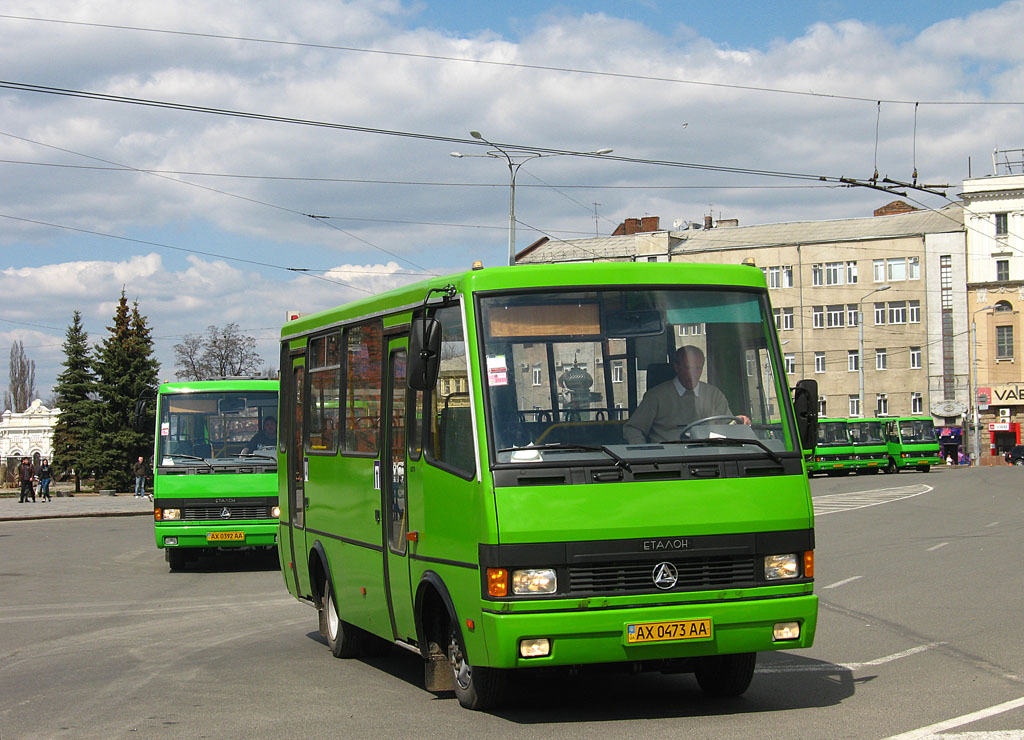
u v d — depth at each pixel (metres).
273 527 19.67
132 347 62.22
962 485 45.34
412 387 7.58
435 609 8.45
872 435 63.44
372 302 9.84
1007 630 11.23
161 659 11.05
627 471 7.37
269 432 20.16
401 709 8.23
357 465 9.98
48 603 16.12
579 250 89.12
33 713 8.50
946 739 6.69
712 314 8.03
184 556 20.53
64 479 74.31
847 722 7.31
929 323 77.88
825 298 81.62
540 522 7.14
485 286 7.78
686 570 7.32
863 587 15.20
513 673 7.88
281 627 13.19
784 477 7.63
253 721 7.96
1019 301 75.12
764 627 7.38
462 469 7.63
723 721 7.46
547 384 7.62
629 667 8.01
